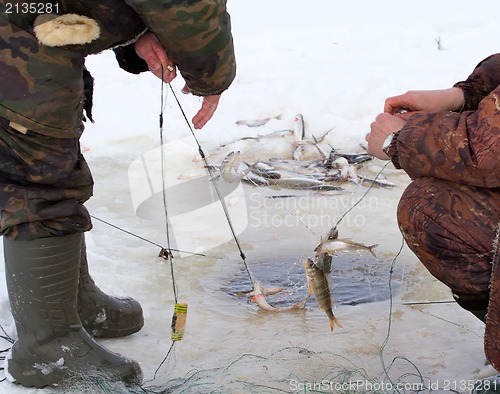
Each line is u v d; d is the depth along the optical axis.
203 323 4.05
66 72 3.05
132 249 4.91
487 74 3.57
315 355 3.67
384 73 8.16
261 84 8.07
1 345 3.65
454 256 3.06
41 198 3.18
